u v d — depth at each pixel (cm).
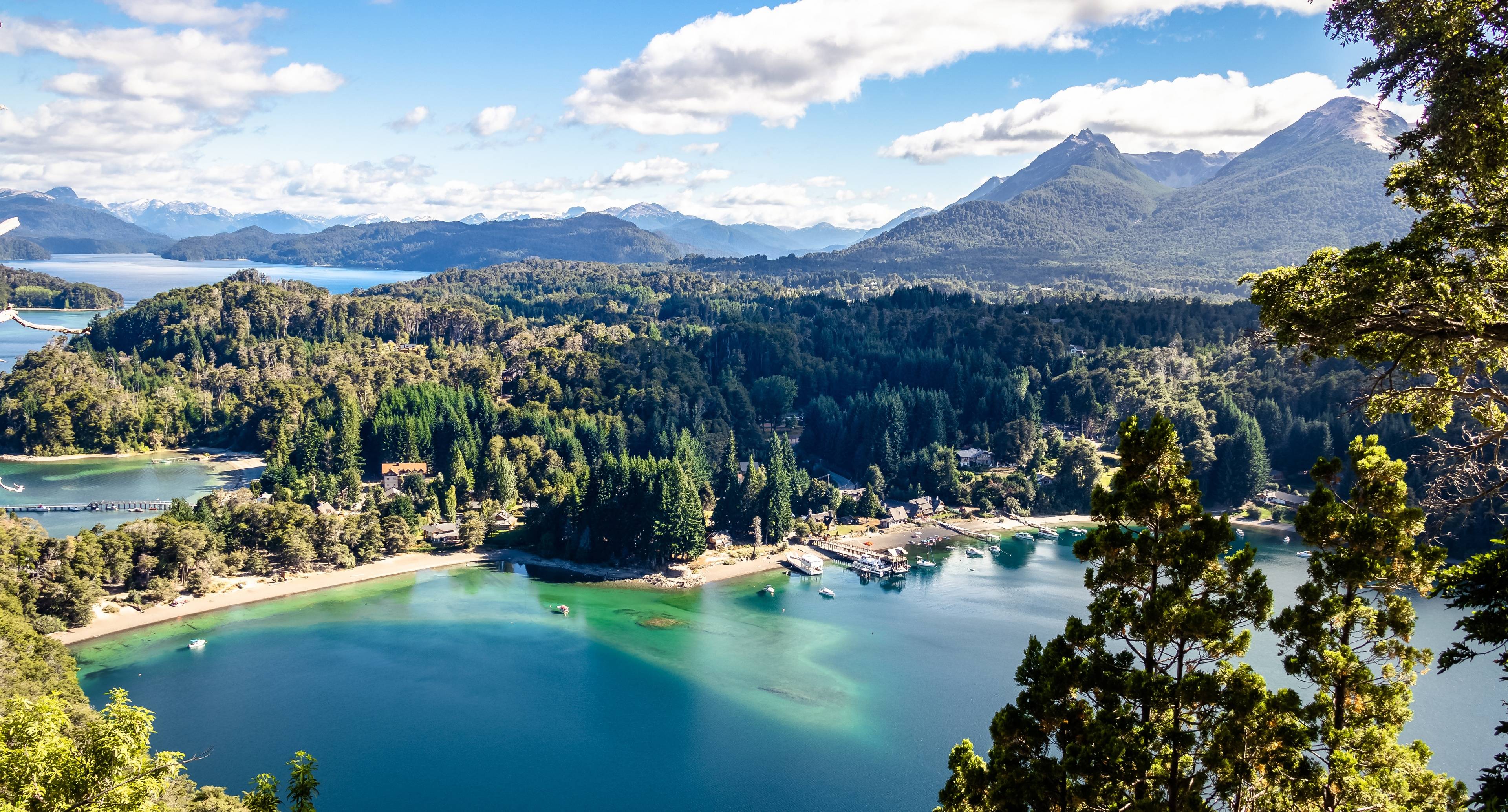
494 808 9819
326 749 11050
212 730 11538
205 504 18362
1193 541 3666
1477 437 3866
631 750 11100
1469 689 11681
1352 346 3638
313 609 16138
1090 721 3891
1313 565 4066
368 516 19738
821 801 10031
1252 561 3691
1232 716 3616
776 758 10950
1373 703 3819
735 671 13525
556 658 14012
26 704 3609
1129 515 3866
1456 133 3328
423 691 12725
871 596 17150
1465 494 3838
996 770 4088
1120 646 10619
